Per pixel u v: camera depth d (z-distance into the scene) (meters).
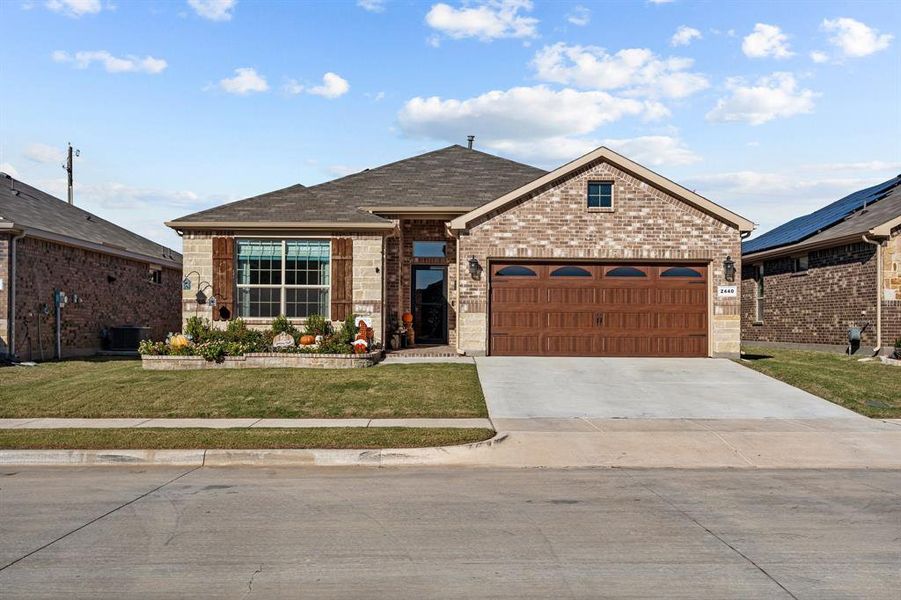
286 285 19.62
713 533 6.50
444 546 6.11
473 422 12.06
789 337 25.92
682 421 12.33
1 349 19.48
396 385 14.75
